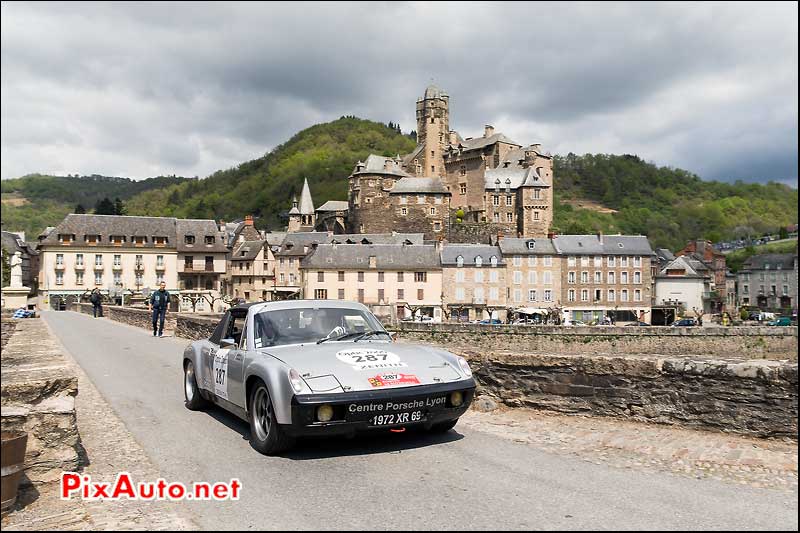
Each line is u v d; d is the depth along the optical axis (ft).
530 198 336.90
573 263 250.57
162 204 613.11
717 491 16.37
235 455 20.56
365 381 19.85
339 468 18.76
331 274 229.66
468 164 378.94
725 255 389.60
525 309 240.73
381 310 129.49
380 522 14.44
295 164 625.82
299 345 23.04
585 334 125.18
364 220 338.95
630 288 254.27
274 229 505.25
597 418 25.38
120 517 15.11
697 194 593.42
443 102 403.34
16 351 31.68
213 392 26.04
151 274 282.56
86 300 264.31
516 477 17.61
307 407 18.67
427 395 20.24
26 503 16.12
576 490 16.47
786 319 224.74
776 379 21.52
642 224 497.87
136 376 39.55
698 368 23.09
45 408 17.97
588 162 633.61
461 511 15.03
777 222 513.04
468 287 237.25
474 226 333.01
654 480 17.30
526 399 27.12
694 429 23.22
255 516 15.03
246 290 294.05
